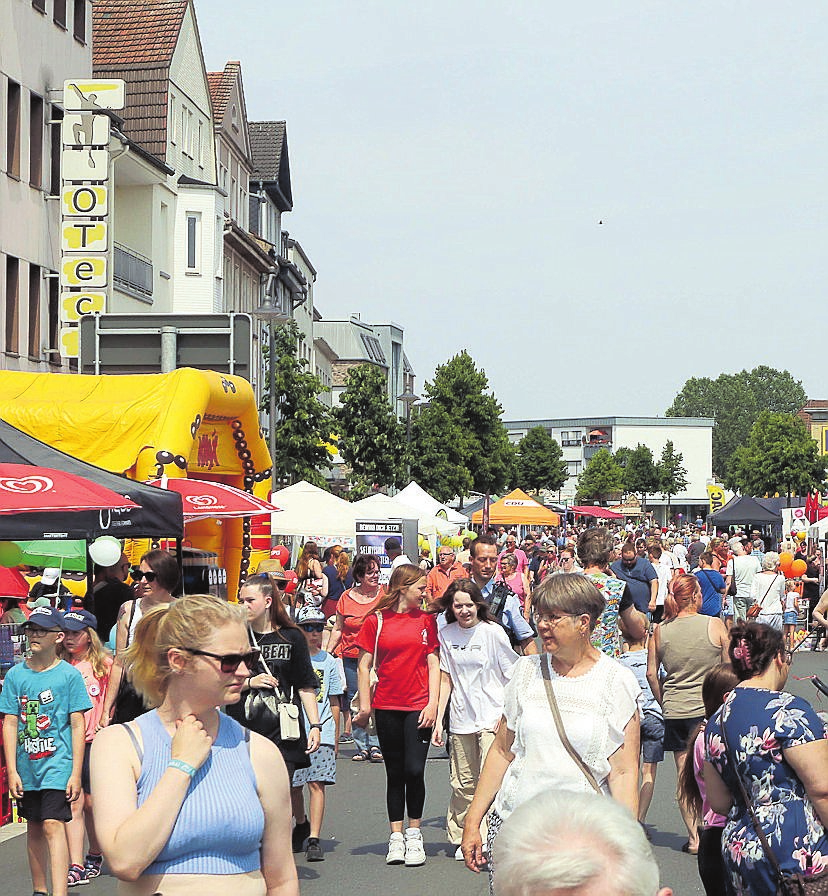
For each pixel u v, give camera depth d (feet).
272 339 123.13
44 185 122.11
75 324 111.55
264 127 239.91
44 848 33.55
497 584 41.24
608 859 10.37
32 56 119.34
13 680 32.99
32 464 47.16
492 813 23.86
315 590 77.25
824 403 647.56
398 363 468.75
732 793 21.94
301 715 35.65
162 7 164.14
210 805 16.16
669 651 39.29
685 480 593.83
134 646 16.75
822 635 118.32
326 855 40.09
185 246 158.71
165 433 66.08
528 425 642.22
